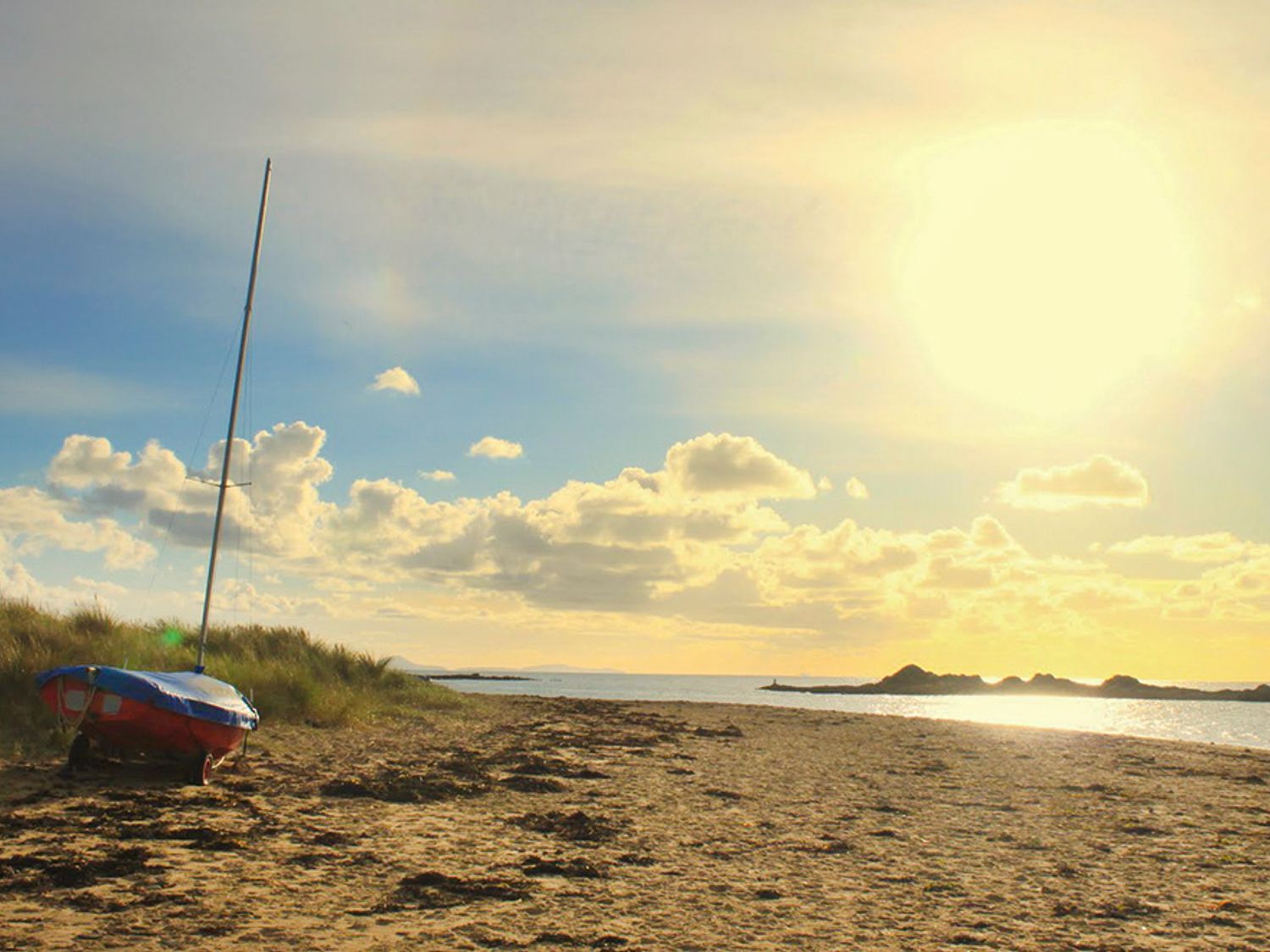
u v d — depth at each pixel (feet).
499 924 24.53
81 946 21.38
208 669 65.16
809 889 29.78
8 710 49.83
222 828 34.22
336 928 23.59
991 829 41.42
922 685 539.70
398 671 100.68
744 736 85.97
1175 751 80.43
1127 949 24.27
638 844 35.68
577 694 260.62
